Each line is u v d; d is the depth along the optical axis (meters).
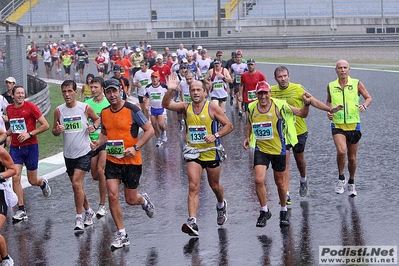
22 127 14.65
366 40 71.25
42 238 13.03
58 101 38.72
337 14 79.31
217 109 12.50
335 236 12.23
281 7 80.94
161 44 74.62
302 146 14.77
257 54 72.56
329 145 22.67
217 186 12.90
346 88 15.20
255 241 12.13
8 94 17.55
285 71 14.31
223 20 78.69
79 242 12.64
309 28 77.62
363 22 77.25
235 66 32.81
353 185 15.39
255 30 78.38
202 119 12.48
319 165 19.27
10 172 10.54
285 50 72.50
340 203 14.73
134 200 12.60
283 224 13.05
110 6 85.31
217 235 12.63
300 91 14.36
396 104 32.94
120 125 12.08
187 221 12.53
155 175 18.88
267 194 15.91
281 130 12.76
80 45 58.16
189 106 12.63
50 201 16.17
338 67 15.16
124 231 12.20
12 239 13.05
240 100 31.38
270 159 12.91
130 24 80.12
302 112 12.91
